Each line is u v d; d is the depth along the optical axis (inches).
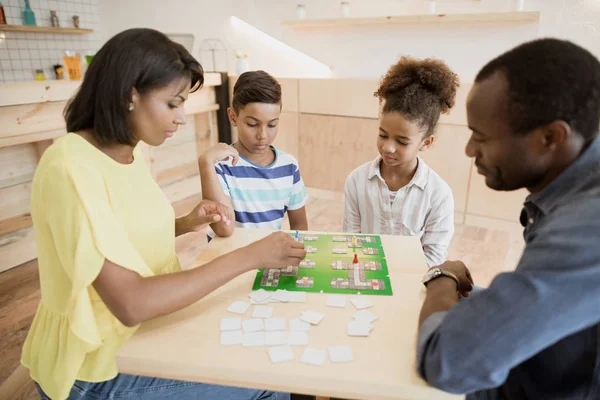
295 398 42.8
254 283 35.0
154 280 29.0
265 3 151.3
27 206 96.0
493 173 25.6
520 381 28.1
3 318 77.0
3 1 150.8
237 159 53.9
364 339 28.1
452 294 29.6
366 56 140.2
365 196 57.2
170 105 31.3
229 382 26.2
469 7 119.7
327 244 41.8
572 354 24.5
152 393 34.1
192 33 168.7
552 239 21.0
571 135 22.8
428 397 24.1
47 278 31.6
